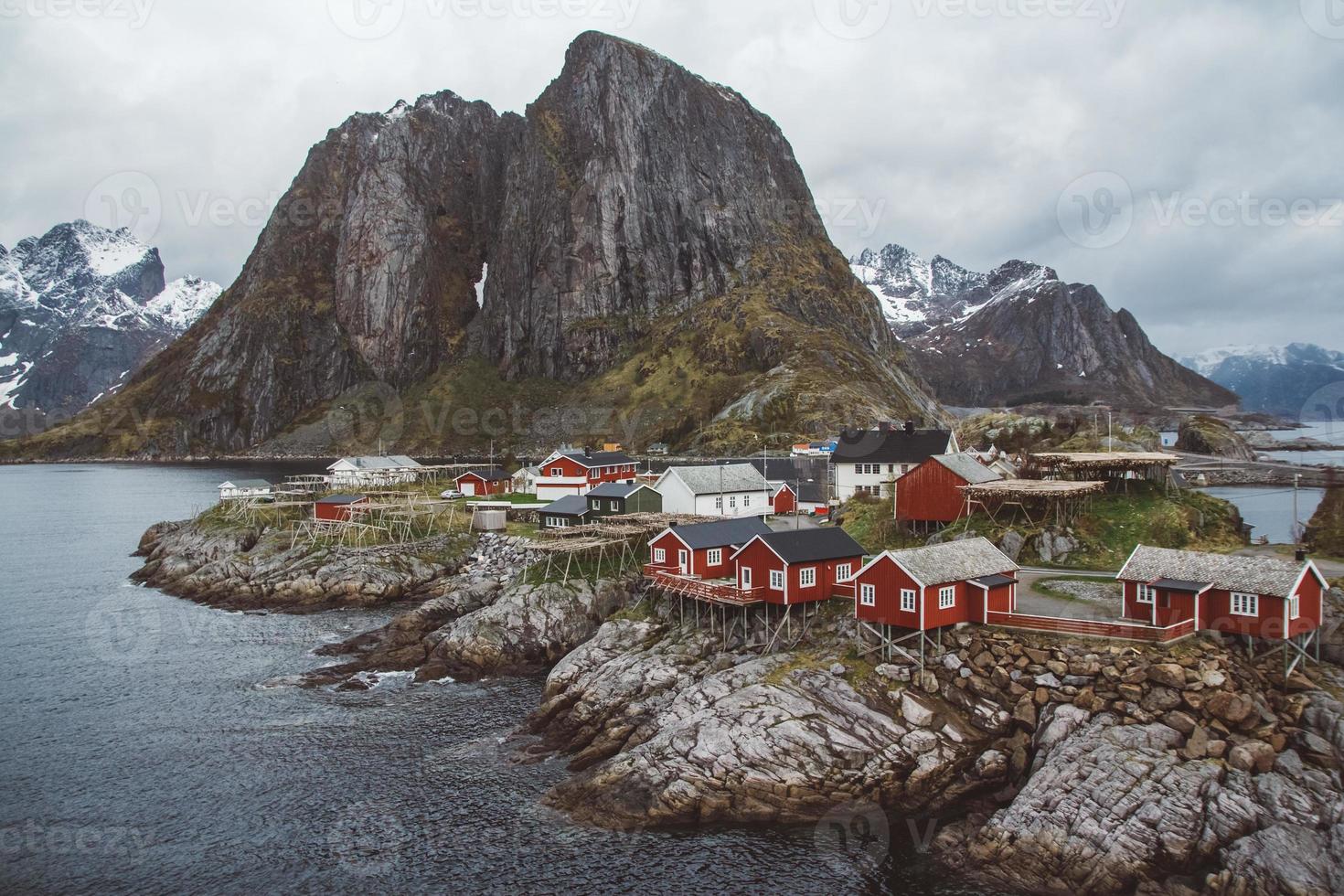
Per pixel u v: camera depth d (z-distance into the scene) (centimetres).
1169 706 3600
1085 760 3428
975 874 3195
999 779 3656
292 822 3831
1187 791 3198
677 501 8181
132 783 4253
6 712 5244
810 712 3944
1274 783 3178
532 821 3756
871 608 4409
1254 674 3741
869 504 7294
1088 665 3884
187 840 3700
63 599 8406
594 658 5275
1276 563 3903
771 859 3381
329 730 4869
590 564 7000
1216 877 2883
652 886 3269
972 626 4341
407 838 3659
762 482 8562
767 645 4878
